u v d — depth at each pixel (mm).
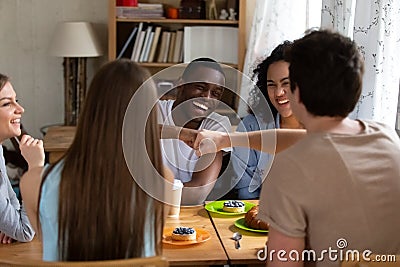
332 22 3283
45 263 1608
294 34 4293
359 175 1718
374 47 2889
